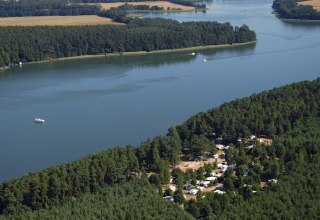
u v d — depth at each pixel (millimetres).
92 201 183125
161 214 172250
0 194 187250
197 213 177125
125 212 172250
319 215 164375
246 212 168000
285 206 168375
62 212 174250
